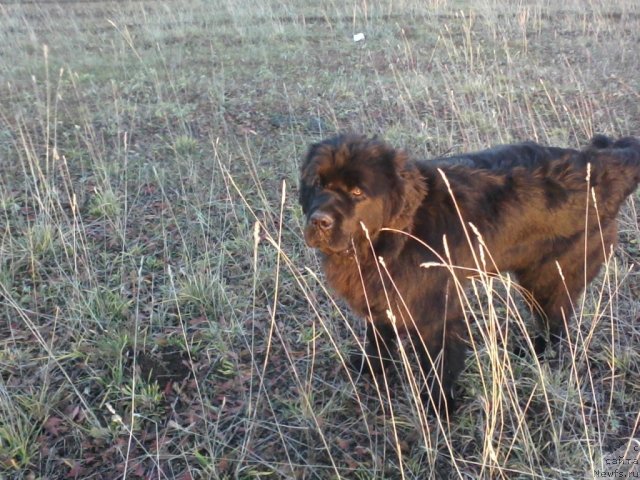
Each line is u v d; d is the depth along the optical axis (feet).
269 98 12.88
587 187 5.06
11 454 4.98
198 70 15.03
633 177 5.80
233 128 11.46
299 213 8.40
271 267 7.37
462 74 13.94
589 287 6.77
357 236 5.02
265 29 18.39
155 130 11.37
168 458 5.06
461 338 5.44
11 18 19.54
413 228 5.08
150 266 7.45
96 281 6.79
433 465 4.80
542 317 6.11
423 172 5.22
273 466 5.00
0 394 5.33
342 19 20.11
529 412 5.44
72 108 12.40
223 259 7.40
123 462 5.04
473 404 5.52
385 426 5.21
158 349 6.19
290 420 5.46
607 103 12.26
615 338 6.19
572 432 5.20
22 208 8.57
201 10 21.08
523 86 12.87
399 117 11.80
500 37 17.49
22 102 12.69
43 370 5.75
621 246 7.58
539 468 4.87
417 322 5.24
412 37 18.15
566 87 13.08
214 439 5.13
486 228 5.27
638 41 16.72
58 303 6.82
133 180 9.37
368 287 5.22
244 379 5.86
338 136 5.23
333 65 15.56
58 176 9.39
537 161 5.57
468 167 5.39
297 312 6.74
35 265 7.33
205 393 5.69
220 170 9.49
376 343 5.42
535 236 5.55
